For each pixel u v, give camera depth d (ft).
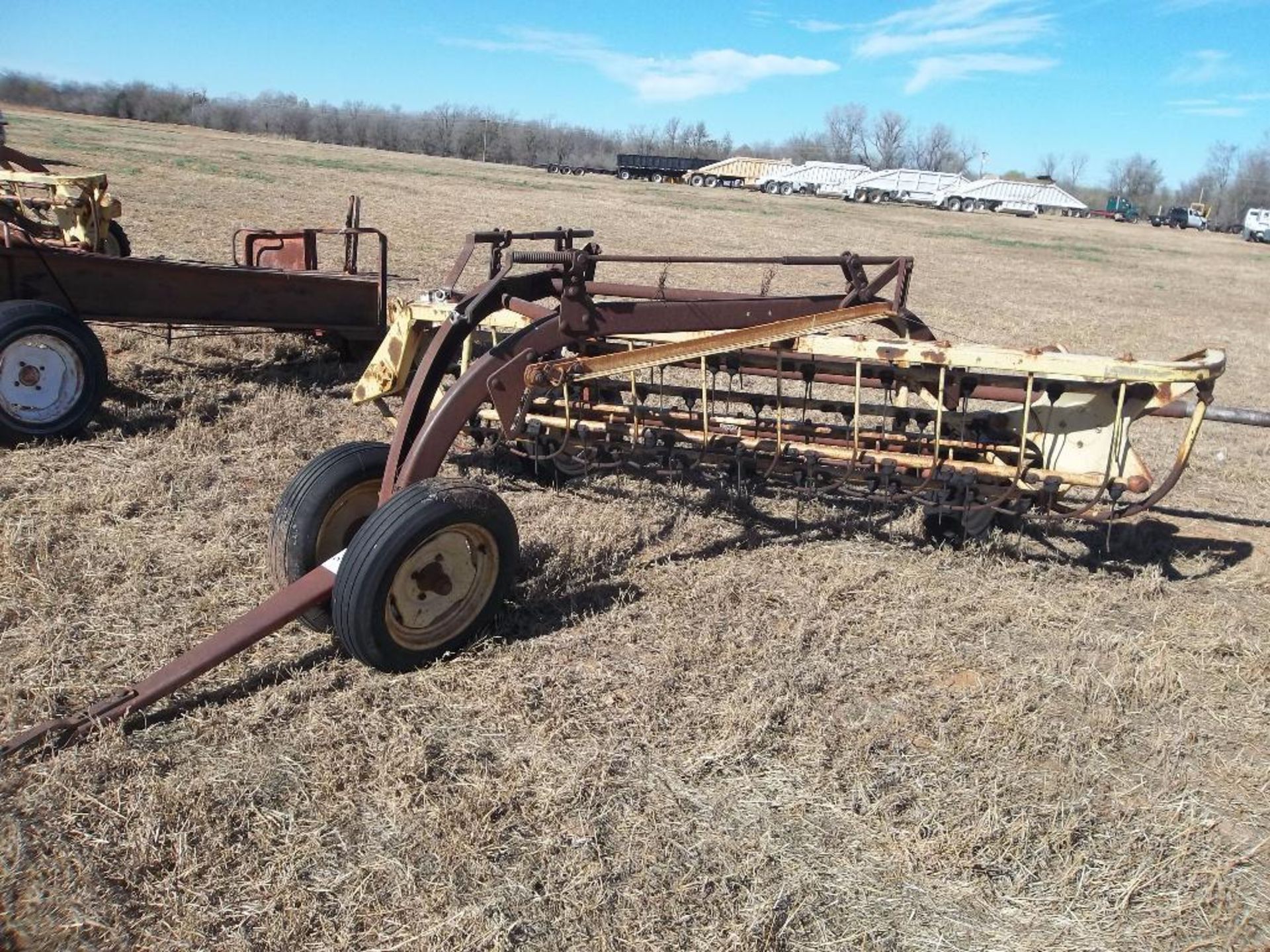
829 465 17.33
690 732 12.48
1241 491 25.35
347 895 9.53
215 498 18.72
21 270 21.03
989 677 14.43
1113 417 16.99
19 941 8.77
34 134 138.51
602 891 9.77
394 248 60.18
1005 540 19.47
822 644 15.02
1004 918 9.96
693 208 138.72
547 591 15.87
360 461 14.61
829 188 238.27
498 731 12.23
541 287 15.93
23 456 20.01
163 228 55.21
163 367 27.37
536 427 17.66
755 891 9.98
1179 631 16.46
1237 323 66.39
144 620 14.07
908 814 11.25
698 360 18.20
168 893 9.36
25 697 12.21
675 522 19.36
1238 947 9.80
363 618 12.51
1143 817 11.55
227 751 11.46
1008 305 63.26
